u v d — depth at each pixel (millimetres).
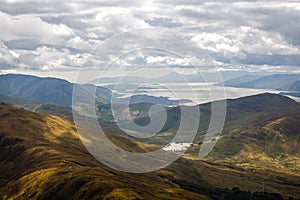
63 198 148625
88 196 140250
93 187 144625
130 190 140875
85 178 155875
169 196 154500
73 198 143875
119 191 136750
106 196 133250
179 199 149750
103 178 154125
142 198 132750
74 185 154000
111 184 144625
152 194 147625
